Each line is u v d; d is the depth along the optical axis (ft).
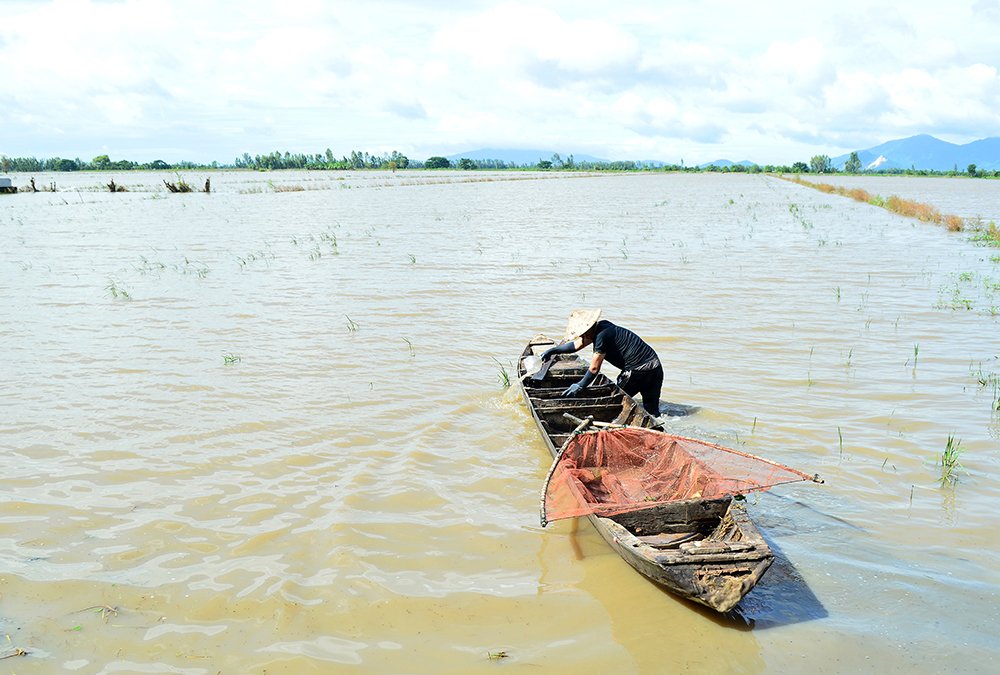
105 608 15.88
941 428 25.71
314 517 19.90
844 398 29.01
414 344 37.45
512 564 17.93
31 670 13.92
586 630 15.37
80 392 29.55
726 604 15.03
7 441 24.62
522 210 128.77
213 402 28.60
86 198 166.71
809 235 84.84
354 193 189.57
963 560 17.58
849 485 21.59
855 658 14.32
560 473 20.90
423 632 15.25
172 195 178.70
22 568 17.31
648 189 222.07
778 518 19.86
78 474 22.30
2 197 173.06
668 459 21.94
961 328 39.68
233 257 66.85
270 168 609.83
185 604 16.06
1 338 37.70
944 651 14.40
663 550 16.22
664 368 33.22
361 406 28.48
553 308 45.68
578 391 28.48
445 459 23.98
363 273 57.93
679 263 63.10
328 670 14.06
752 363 33.86
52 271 58.59
